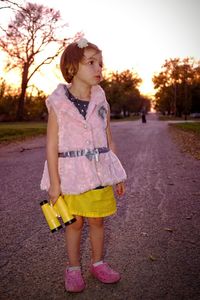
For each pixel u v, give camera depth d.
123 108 103.19
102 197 2.27
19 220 3.96
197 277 2.55
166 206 4.49
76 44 2.24
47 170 2.34
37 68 40.75
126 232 3.54
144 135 19.91
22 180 6.34
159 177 6.49
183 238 3.35
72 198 2.24
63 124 2.22
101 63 2.28
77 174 2.20
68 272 2.41
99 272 2.48
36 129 24.75
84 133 2.24
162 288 2.39
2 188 5.68
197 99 87.06
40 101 56.22
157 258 2.89
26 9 17.67
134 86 78.06
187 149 11.46
